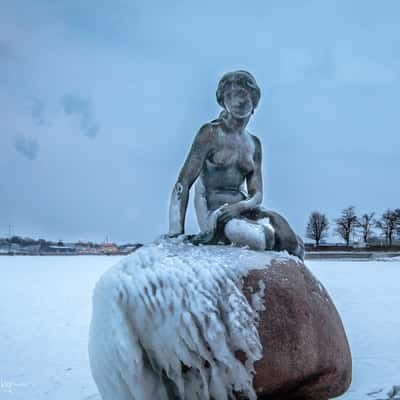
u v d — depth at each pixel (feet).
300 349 9.74
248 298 9.77
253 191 12.84
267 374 9.56
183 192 12.23
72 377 17.43
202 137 12.41
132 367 9.37
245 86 12.44
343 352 10.60
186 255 10.22
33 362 19.43
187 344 9.37
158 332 9.44
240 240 11.39
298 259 11.25
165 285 9.58
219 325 9.39
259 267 10.15
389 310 30.89
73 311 30.96
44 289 42.93
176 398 9.73
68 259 112.16
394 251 130.72
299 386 10.09
